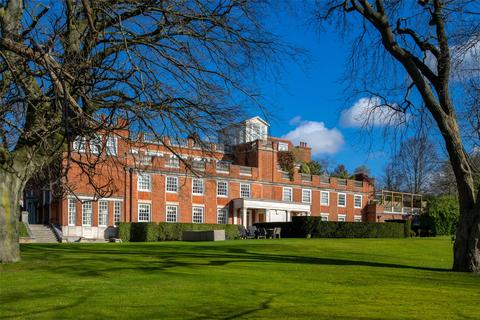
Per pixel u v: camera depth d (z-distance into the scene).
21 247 22.23
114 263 15.95
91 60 12.63
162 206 51.16
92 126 12.78
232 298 10.43
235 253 21.50
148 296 10.47
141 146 15.62
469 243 16.36
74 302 9.77
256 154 60.00
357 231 44.09
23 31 13.05
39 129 12.96
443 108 17.02
